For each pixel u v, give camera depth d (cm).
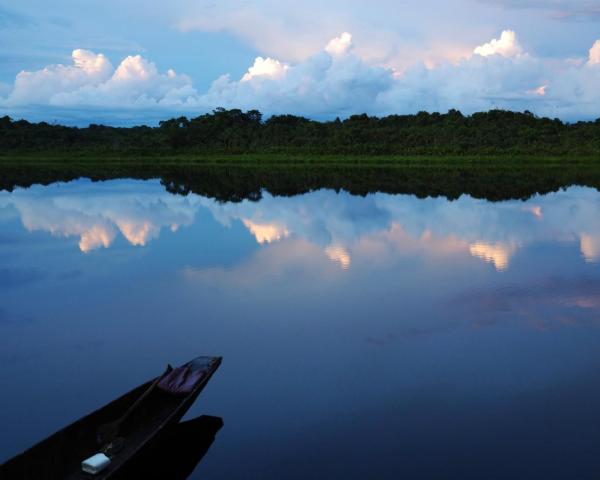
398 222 2878
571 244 2262
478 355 1145
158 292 1658
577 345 1187
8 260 2123
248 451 820
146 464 785
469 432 856
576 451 801
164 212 3394
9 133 12506
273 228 2755
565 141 9525
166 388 877
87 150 11400
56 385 1057
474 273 1805
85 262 2073
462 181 5419
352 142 10638
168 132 11769
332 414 918
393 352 1169
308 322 1367
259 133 11831
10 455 826
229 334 1298
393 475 758
